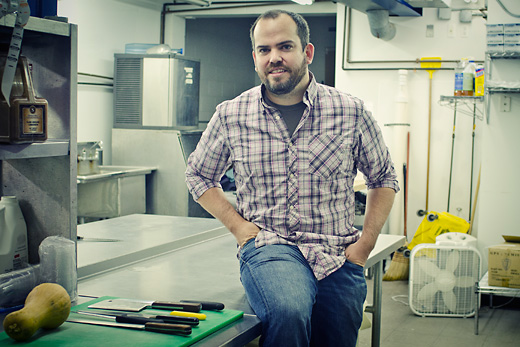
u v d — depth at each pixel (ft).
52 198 6.18
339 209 6.16
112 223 9.56
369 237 6.26
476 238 17.52
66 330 4.71
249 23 29.40
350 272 6.09
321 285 5.97
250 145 6.10
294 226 5.99
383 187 6.56
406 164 19.97
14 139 5.34
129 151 19.95
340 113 6.10
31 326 4.40
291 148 6.01
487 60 15.76
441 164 19.89
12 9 5.02
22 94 5.48
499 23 15.90
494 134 16.33
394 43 19.97
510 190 16.33
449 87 19.65
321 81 30.19
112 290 6.17
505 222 16.43
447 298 15.56
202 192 6.46
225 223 6.28
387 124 19.85
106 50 20.45
